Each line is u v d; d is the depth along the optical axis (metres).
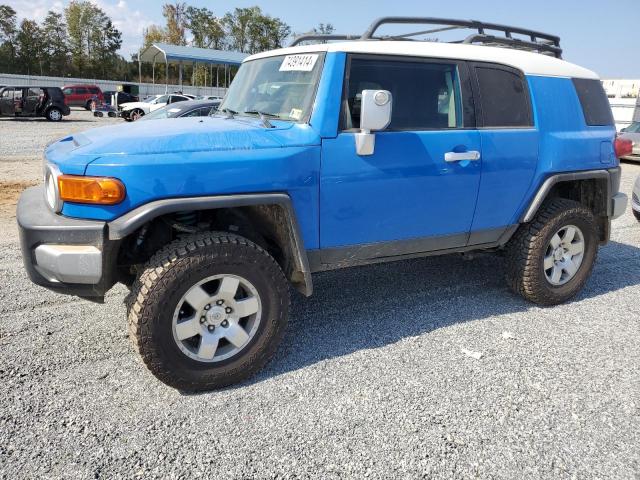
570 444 2.54
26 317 3.73
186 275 2.70
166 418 2.66
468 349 3.47
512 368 3.24
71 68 76.75
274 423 2.64
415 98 3.38
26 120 24.56
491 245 4.00
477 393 2.95
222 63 38.88
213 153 2.74
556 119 3.99
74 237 2.60
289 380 3.05
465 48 3.65
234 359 2.94
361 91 3.19
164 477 2.25
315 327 3.78
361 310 4.10
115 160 2.58
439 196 3.49
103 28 76.69
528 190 3.91
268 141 2.91
